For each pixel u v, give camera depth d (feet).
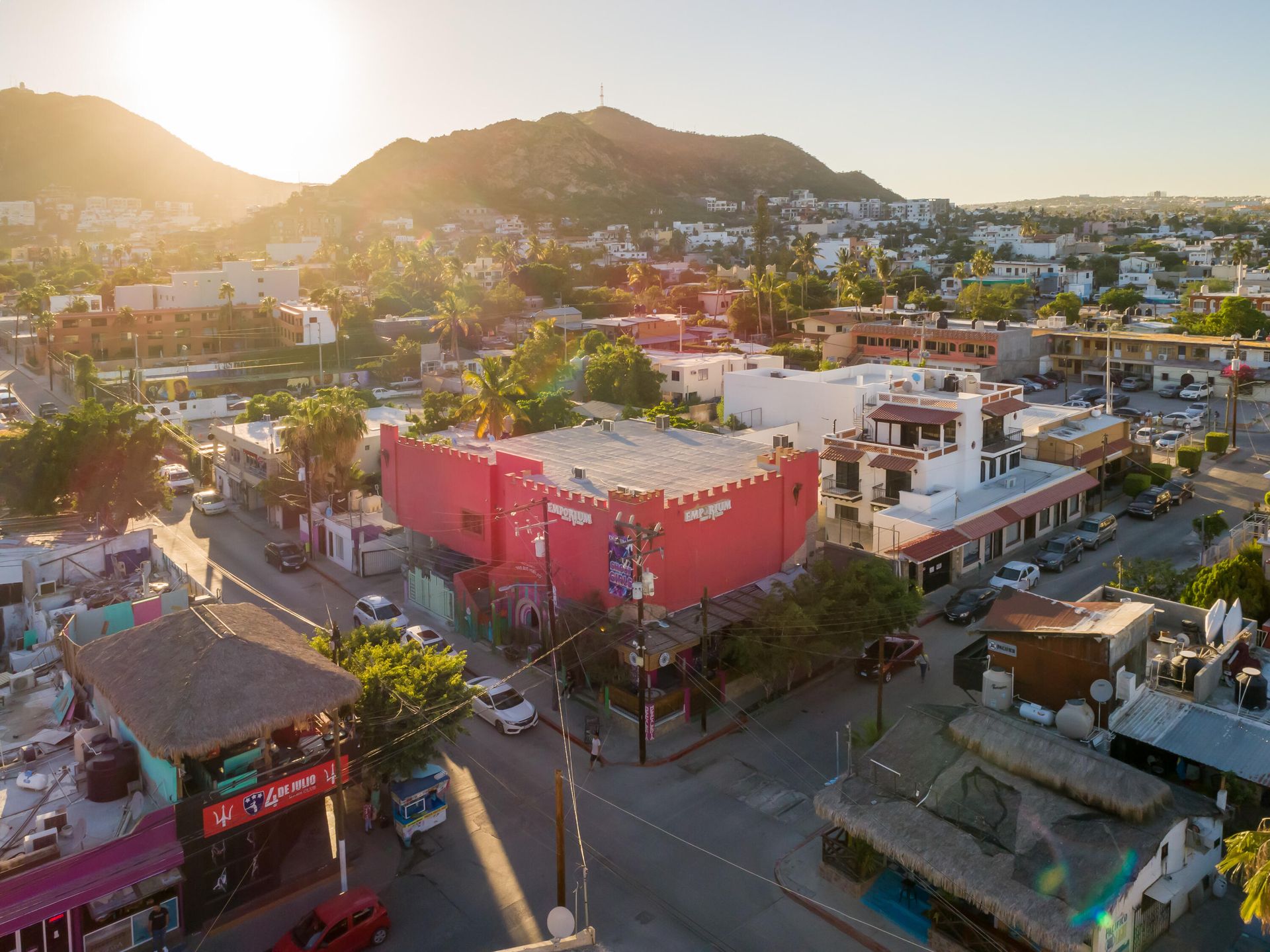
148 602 122.31
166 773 88.33
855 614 131.75
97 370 428.15
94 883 80.48
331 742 98.43
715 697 132.26
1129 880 75.82
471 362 394.52
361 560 190.60
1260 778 87.76
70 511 192.85
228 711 86.22
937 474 184.24
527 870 97.55
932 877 80.64
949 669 142.72
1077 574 180.14
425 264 593.83
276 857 94.48
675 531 134.72
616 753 121.08
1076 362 386.93
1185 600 131.54
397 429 185.37
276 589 184.14
